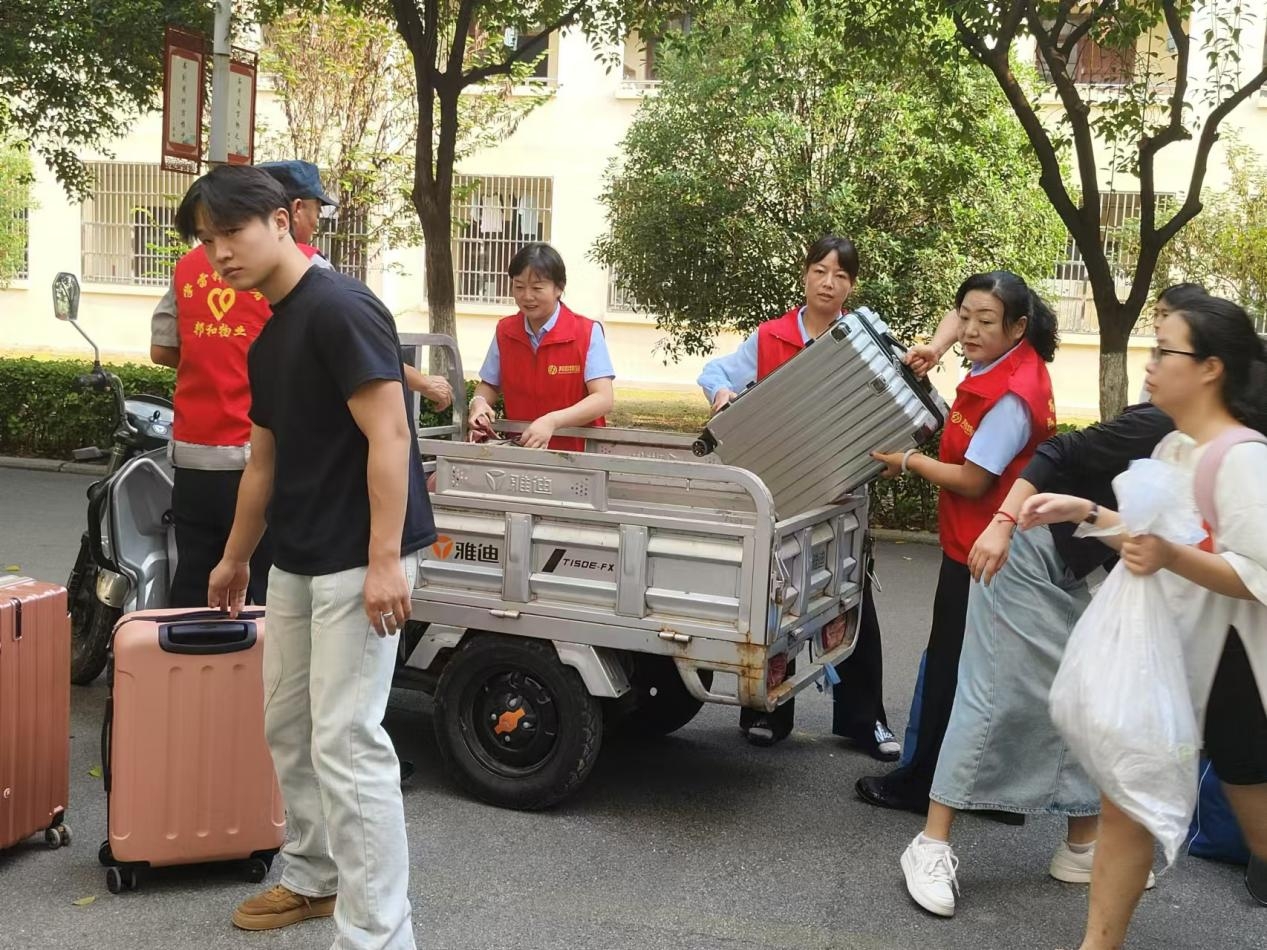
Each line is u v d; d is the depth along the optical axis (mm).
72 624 5512
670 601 4066
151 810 3555
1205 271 14375
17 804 3705
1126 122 9461
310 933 3402
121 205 23344
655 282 13125
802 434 4414
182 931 3400
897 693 6105
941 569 4367
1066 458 3637
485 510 4289
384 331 3002
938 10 8953
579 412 4934
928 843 3824
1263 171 14367
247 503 3428
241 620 3645
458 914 3594
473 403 5188
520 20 11195
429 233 10875
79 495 10531
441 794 4500
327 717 3039
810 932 3584
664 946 3461
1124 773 2965
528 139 21672
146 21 10945
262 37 15672
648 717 5238
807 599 4398
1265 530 2789
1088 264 9109
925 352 4523
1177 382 2963
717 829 4301
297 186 4402
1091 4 9586
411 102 15969
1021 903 3832
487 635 4363
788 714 5180
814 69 11992
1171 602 3051
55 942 3320
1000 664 3818
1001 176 12141
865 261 12133
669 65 13109
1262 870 3850
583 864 3971
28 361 12797
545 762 4297
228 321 4453
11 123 13828
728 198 12602
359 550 3029
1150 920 3771
